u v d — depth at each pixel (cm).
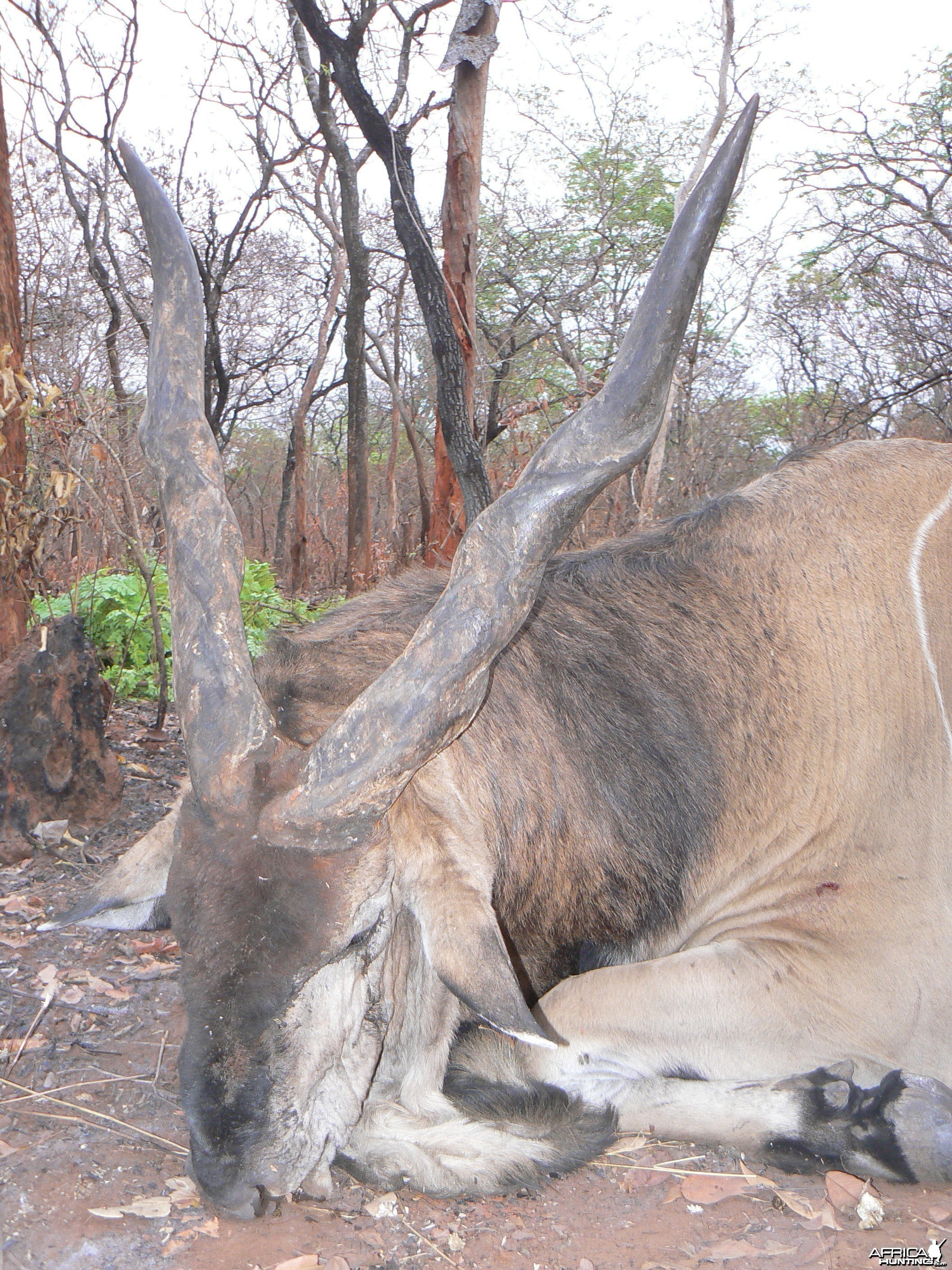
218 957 251
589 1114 312
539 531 261
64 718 489
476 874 271
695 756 330
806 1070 313
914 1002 317
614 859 322
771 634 343
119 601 721
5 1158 291
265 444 2708
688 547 357
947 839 330
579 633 334
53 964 400
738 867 338
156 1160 294
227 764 254
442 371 823
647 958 338
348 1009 267
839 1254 268
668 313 263
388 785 250
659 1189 294
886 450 375
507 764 309
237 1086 252
